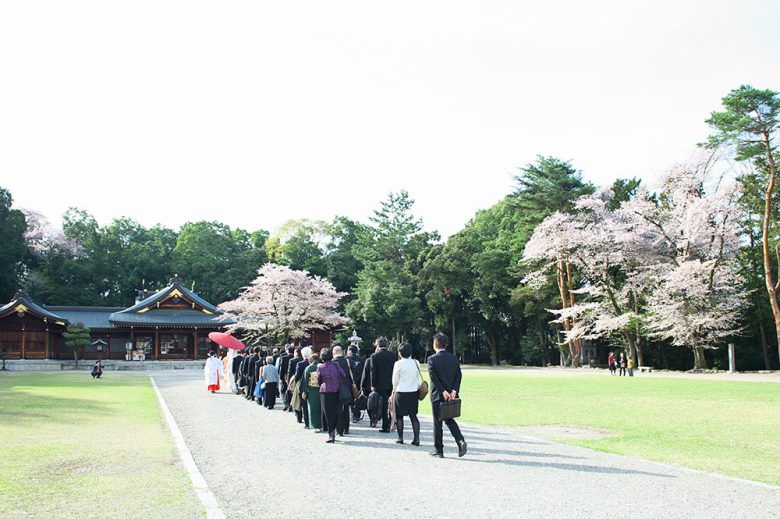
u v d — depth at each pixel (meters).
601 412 15.01
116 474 7.46
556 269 51.47
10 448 9.19
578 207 45.31
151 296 59.88
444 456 8.88
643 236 41.34
